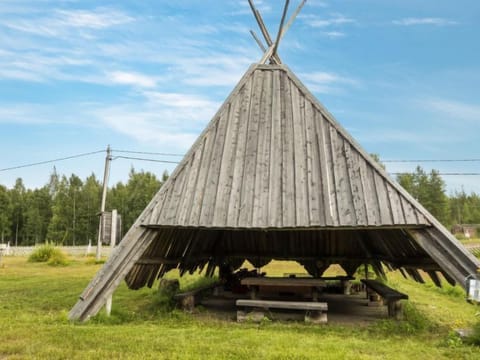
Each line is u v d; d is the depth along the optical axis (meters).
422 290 14.30
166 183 8.51
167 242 9.59
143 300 10.91
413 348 6.13
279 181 8.27
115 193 69.75
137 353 5.45
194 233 10.45
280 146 8.73
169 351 5.58
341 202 7.77
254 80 9.78
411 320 8.52
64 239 59.94
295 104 9.28
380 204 7.57
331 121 8.80
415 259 9.59
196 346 5.83
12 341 5.88
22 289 12.62
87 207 65.75
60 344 5.76
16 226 68.19
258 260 13.23
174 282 10.83
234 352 5.57
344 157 8.30
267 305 8.38
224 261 13.39
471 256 6.88
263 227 7.73
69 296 11.17
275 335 6.77
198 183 8.47
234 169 8.55
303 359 5.33
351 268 12.69
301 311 9.82
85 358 5.21
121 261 7.86
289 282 8.82
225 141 8.97
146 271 9.80
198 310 9.77
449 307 10.87
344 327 7.98
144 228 8.12
